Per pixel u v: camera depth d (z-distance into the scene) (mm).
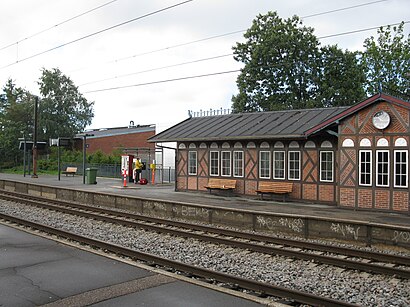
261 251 10617
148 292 6824
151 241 11930
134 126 62406
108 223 14914
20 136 56250
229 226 14406
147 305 6242
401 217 14648
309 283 8031
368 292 7531
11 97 65438
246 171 21078
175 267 8445
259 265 9438
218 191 22156
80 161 45781
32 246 10289
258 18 40562
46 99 59562
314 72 37719
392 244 11023
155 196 21172
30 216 16391
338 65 37594
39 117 57844
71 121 62312
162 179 31031
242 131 20609
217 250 10875
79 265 8484
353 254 10320
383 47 40188
